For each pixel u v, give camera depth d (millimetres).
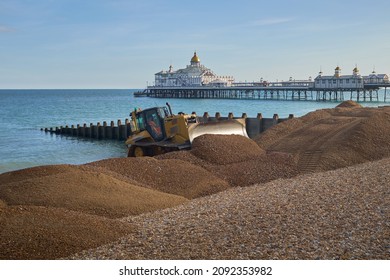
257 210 10789
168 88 140500
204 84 144875
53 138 45000
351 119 27906
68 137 46125
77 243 9141
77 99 166875
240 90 130125
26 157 31594
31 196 12992
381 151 21094
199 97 135625
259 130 35031
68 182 13961
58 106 110188
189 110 82688
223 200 13078
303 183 14172
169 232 9617
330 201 11219
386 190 11914
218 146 20359
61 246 8961
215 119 37875
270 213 10414
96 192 13516
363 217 9719
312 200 11453
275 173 18016
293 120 29234
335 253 7926
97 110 92125
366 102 104312
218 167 18562
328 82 106438
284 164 19047
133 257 8281
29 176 15336
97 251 8828
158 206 13102
